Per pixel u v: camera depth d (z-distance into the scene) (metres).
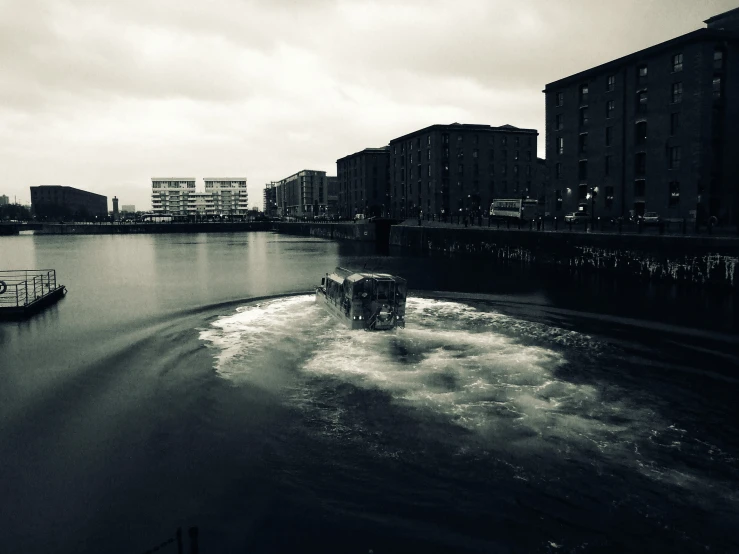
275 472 13.44
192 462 13.93
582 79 74.06
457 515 11.70
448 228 77.19
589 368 21.55
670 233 45.78
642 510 11.91
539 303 35.78
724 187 59.59
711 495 12.47
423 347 24.62
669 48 61.22
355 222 125.00
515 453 14.41
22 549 10.57
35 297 37.09
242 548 10.62
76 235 177.50
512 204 82.62
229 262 70.81
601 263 48.53
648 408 17.48
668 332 27.14
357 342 25.47
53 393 18.83
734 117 59.47
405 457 14.20
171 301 38.44
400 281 27.47
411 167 125.38
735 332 26.88
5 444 14.91
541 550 10.63
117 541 10.83
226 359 22.88
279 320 30.64
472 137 114.75
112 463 13.87
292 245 110.19
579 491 12.62
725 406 17.66
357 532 11.12
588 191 73.94
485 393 18.73
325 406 17.59
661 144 62.88
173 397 18.44
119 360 22.77
